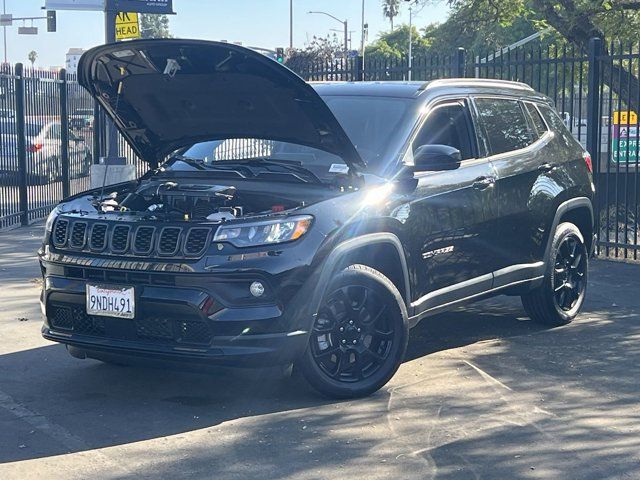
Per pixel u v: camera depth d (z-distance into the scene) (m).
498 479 4.79
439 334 7.85
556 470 4.91
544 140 7.94
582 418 5.74
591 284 10.20
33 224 15.14
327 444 5.27
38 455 5.11
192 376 6.55
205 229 5.53
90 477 4.80
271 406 5.92
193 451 5.16
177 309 5.52
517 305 9.02
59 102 16.36
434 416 5.74
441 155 6.16
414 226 6.33
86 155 17.55
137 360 5.86
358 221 5.86
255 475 4.83
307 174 6.34
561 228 8.06
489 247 7.12
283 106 6.05
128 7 16.00
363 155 6.42
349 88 7.09
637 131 11.60
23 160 14.92
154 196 6.44
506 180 7.27
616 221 11.86
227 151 7.16
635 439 5.38
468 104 7.18
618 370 6.80
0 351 7.20
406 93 6.87
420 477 4.80
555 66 12.10
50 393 6.18
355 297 6.01
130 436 5.39
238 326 5.46
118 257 5.71
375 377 6.11
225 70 5.92
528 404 6.00
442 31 19.58
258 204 6.09
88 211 6.16
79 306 5.89
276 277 5.49
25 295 9.32
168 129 6.90
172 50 5.92
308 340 5.64
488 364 6.93
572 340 7.68
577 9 16.55
